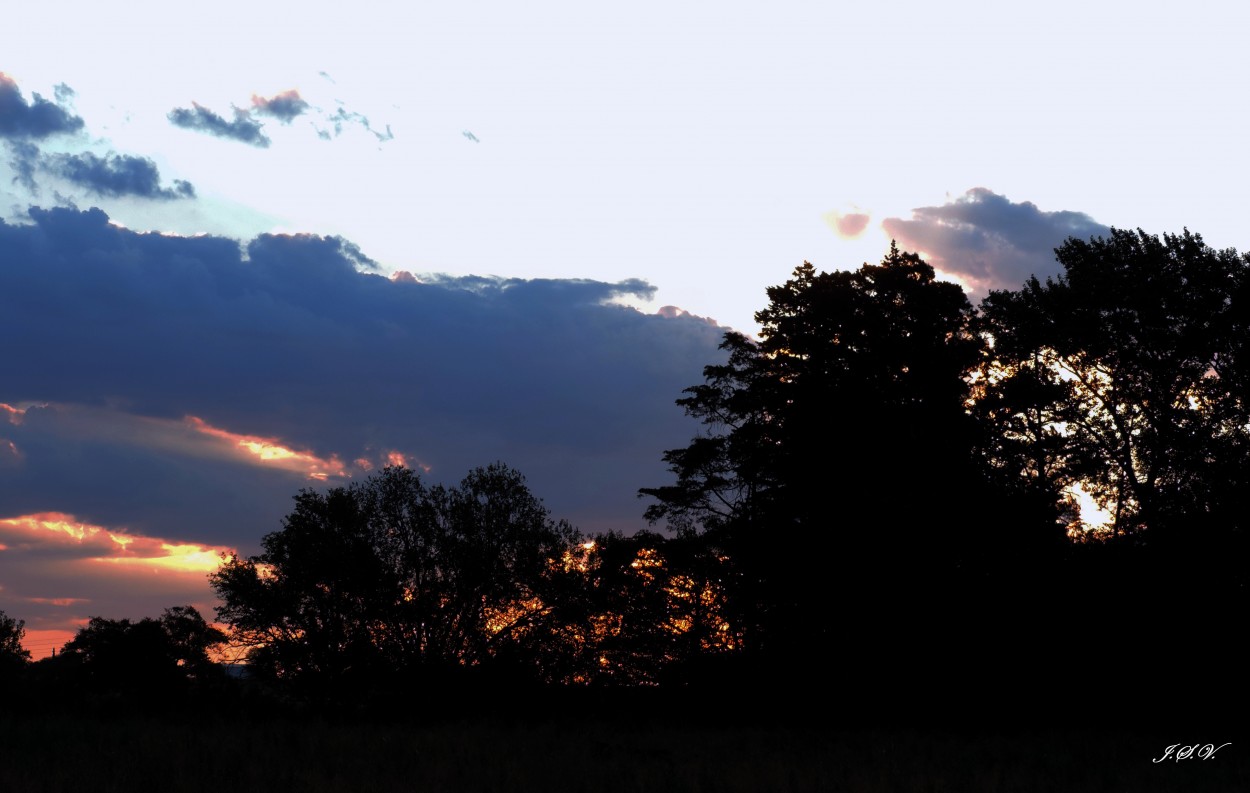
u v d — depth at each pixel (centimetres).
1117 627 3338
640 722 3316
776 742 2625
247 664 4031
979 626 3412
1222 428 3675
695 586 4009
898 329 3816
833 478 3619
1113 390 3941
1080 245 4072
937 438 3569
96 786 1542
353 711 3609
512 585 4078
